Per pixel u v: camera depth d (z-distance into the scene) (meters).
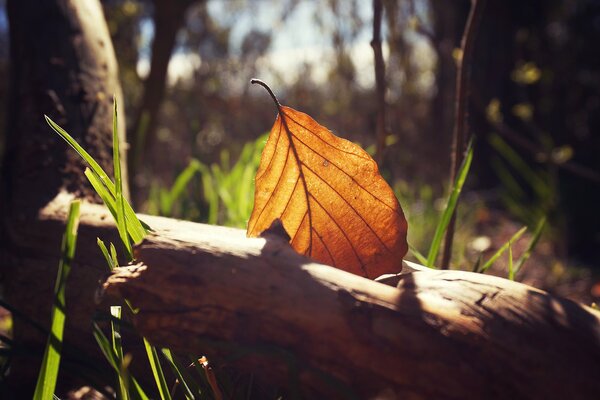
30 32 0.39
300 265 0.21
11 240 0.33
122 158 0.40
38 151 0.35
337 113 1.48
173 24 0.73
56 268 0.31
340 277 0.21
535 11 1.33
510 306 0.20
